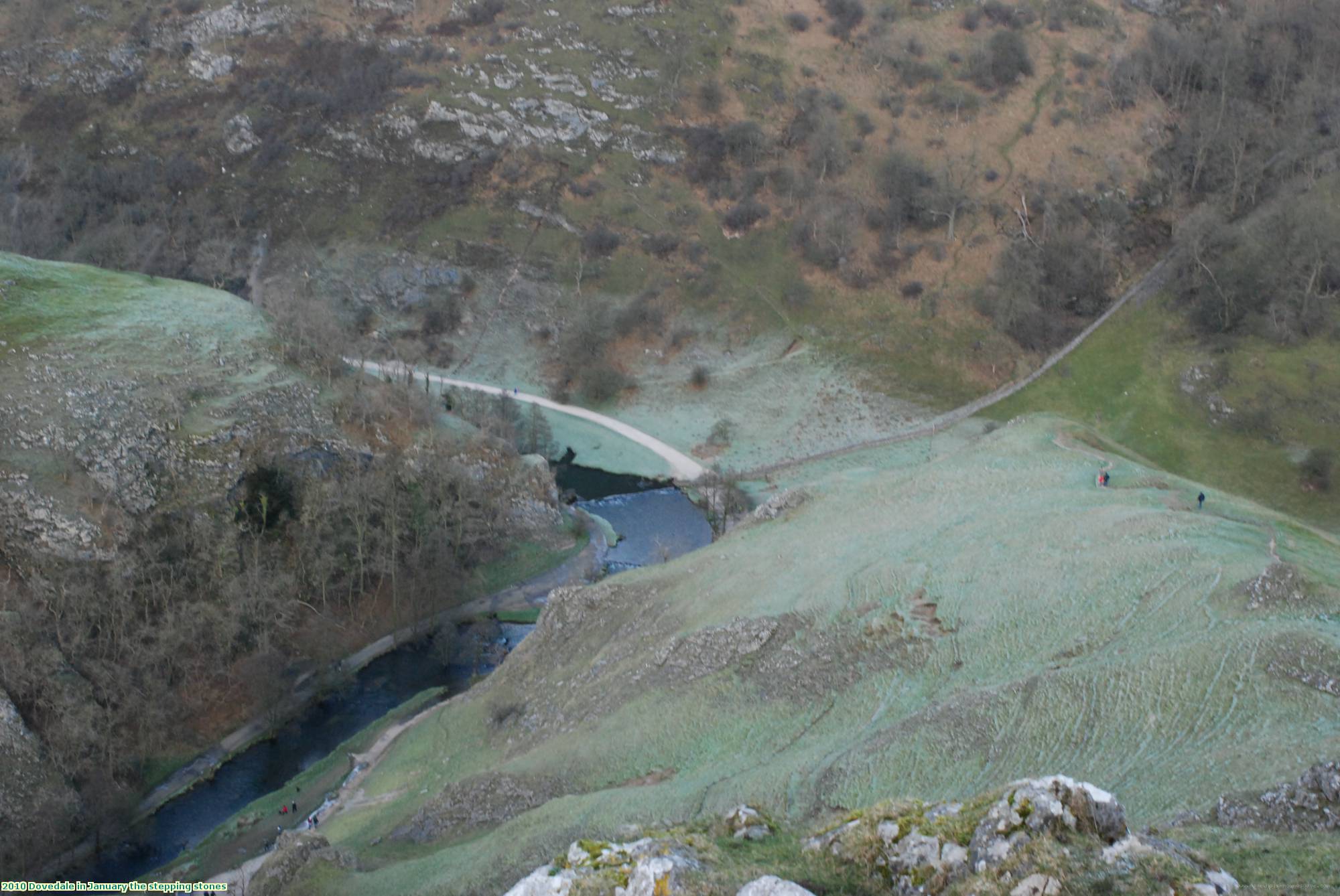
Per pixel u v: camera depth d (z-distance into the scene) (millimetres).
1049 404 154250
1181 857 36531
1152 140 182125
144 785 94688
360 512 118062
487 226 180250
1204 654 63219
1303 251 156250
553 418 159000
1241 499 97375
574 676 92625
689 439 155250
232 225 183000
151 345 126062
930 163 180625
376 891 66375
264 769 97938
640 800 66812
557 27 198625
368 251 179375
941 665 75000
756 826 48500
